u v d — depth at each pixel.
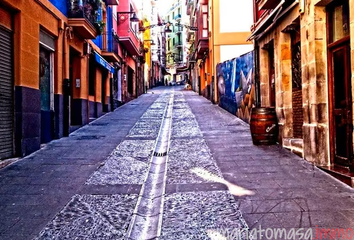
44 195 4.82
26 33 7.22
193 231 3.54
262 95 10.00
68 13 10.12
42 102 8.65
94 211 4.22
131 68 23.66
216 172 5.77
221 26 17.77
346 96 5.50
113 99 17.06
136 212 4.24
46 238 3.47
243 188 4.88
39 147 7.86
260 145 7.99
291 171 5.69
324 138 5.99
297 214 3.86
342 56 5.65
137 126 11.68
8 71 6.75
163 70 62.97
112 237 3.50
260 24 9.21
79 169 6.20
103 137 9.58
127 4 19.06
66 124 9.77
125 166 6.45
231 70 14.30
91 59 13.41
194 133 9.89
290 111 7.98
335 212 3.88
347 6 5.49
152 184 5.52
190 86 39.66
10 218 4.00
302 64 6.61
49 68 9.10
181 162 6.56
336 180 5.12
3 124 6.54
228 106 14.88
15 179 5.55
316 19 6.05
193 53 29.67
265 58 9.98
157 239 3.40
